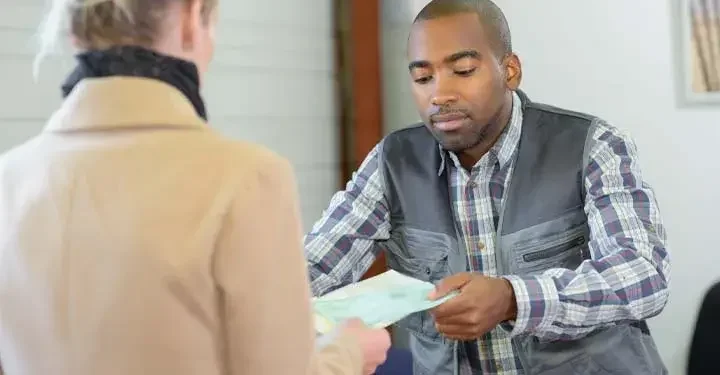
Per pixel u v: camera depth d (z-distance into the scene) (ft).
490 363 4.40
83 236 2.35
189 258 2.25
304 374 2.43
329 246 4.59
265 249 2.33
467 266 4.43
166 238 2.27
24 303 2.47
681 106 7.57
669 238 7.59
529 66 7.18
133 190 2.34
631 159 4.20
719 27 7.59
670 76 7.50
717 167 7.72
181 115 2.46
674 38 7.48
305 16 6.88
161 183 2.33
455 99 3.98
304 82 6.92
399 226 4.71
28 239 2.46
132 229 2.29
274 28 6.65
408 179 4.63
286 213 2.41
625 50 7.39
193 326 2.29
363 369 2.85
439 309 3.51
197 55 2.62
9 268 2.50
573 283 3.67
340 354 2.74
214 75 6.23
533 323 3.59
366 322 3.29
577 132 4.27
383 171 4.76
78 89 2.52
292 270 2.41
